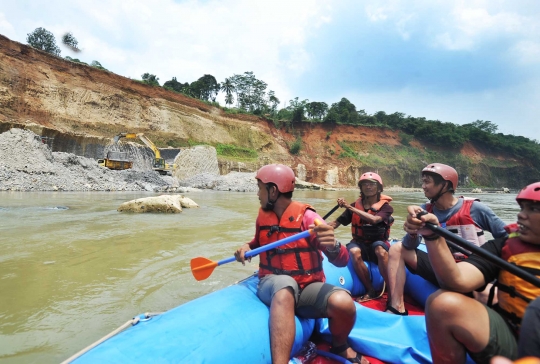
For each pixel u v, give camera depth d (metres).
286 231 2.06
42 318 2.60
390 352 1.95
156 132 38.19
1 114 27.08
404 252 2.65
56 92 31.92
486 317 1.41
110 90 36.53
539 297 1.29
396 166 58.53
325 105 71.50
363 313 2.27
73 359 1.45
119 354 1.39
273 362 1.70
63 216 7.86
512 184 72.69
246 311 1.86
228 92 64.94
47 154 18.84
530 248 1.53
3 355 2.06
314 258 2.01
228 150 43.78
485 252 1.46
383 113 78.31
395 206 14.77
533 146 86.31
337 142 57.59
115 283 3.44
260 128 50.88
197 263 2.44
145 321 1.79
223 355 1.53
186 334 1.57
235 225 7.30
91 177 19.06
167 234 6.04
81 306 2.85
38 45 43.53
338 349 1.97
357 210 3.22
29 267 3.88
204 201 14.12
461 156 68.69
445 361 1.50
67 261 4.17
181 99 44.31
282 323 1.75
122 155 27.19
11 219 7.19
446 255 1.53
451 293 1.49
